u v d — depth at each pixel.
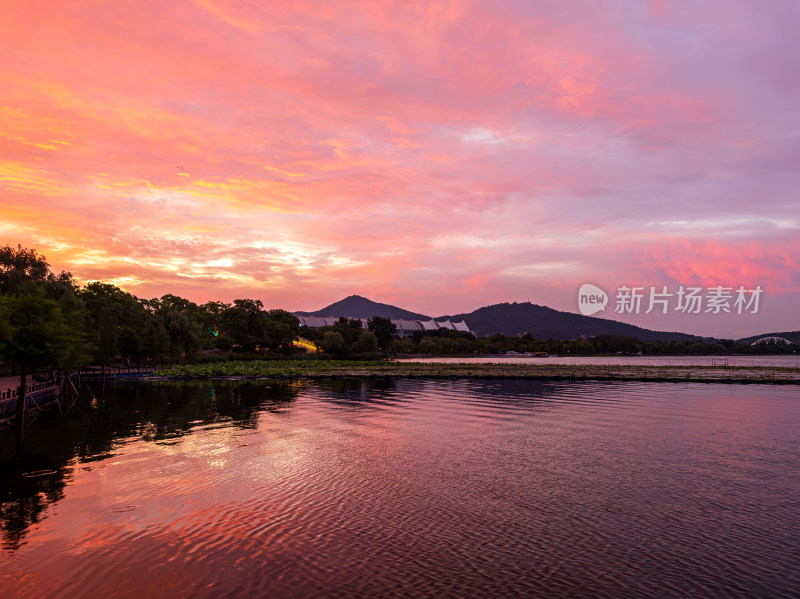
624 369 125.19
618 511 21.94
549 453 32.78
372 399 63.38
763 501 23.28
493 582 15.70
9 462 30.67
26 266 78.75
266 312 172.62
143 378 97.12
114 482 26.28
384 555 17.61
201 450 33.62
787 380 90.75
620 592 15.12
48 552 17.94
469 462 30.39
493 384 85.62
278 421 45.62
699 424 43.94
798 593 15.05
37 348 38.84
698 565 16.84
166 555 17.67
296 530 19.84
